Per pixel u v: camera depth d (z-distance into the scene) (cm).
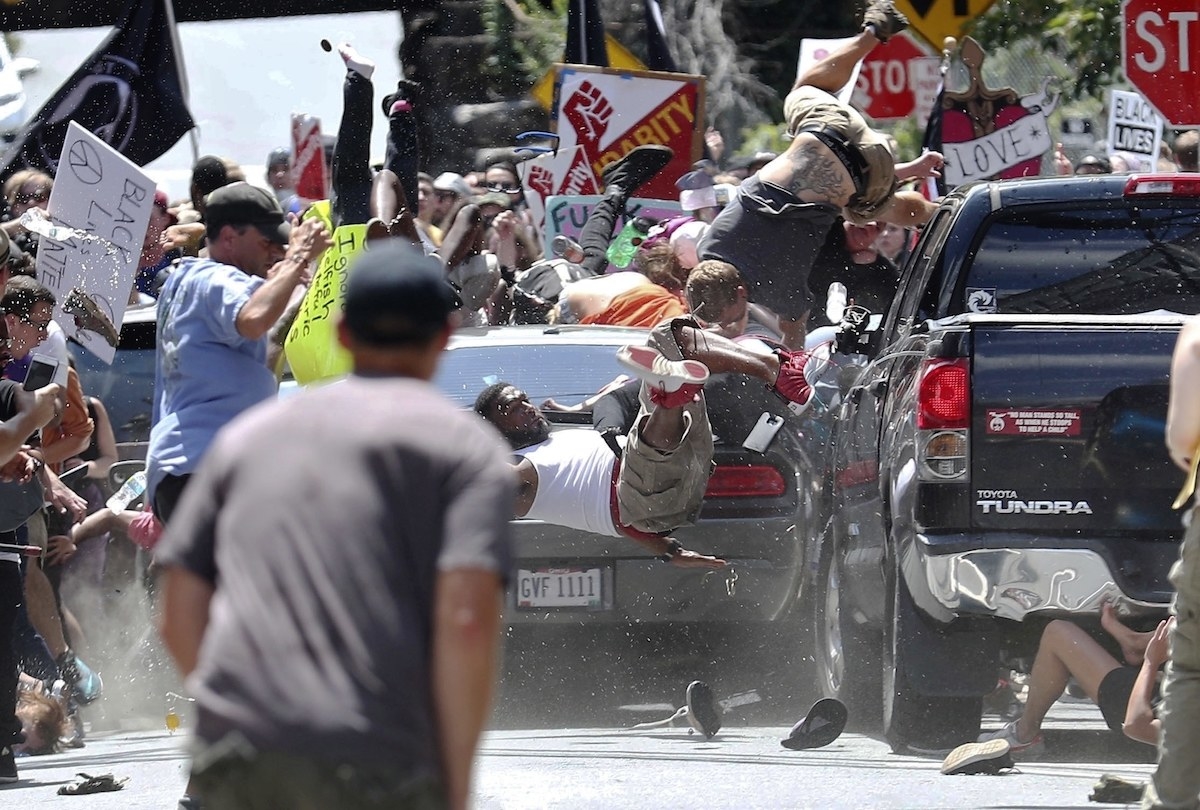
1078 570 2492
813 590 3359
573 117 5253
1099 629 2631
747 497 3169
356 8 6856
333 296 2573
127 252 3541
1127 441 2512
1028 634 2656
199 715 1112
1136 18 3978
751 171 5244
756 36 8238
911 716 2684
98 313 3531
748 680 3372
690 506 2934
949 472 2539
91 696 3359
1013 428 2528
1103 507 2512
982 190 2786
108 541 3703
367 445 1142
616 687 3366
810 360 3625
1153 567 2495
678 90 5259
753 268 3828
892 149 4194
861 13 8162
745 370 2838
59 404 3094
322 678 1100
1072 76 5994
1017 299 2758
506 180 5394
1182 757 1811
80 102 4734
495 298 4397
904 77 5266
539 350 3412
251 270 2284
